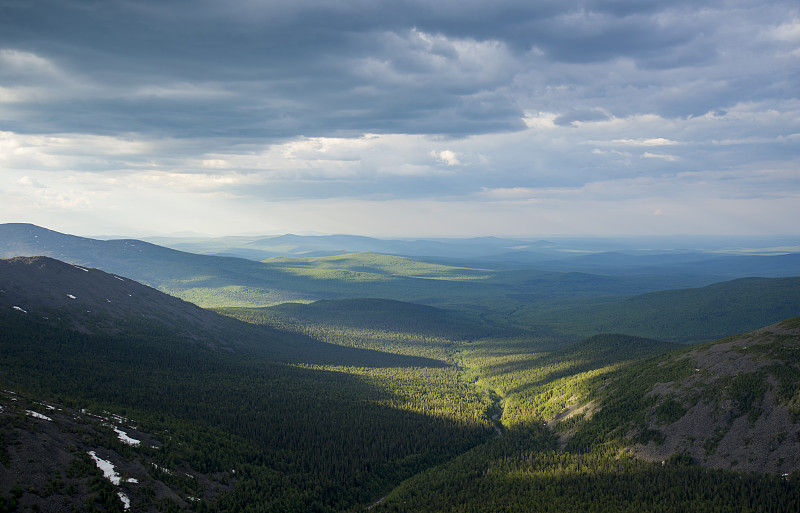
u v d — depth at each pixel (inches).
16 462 3474.4
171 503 3823.8
